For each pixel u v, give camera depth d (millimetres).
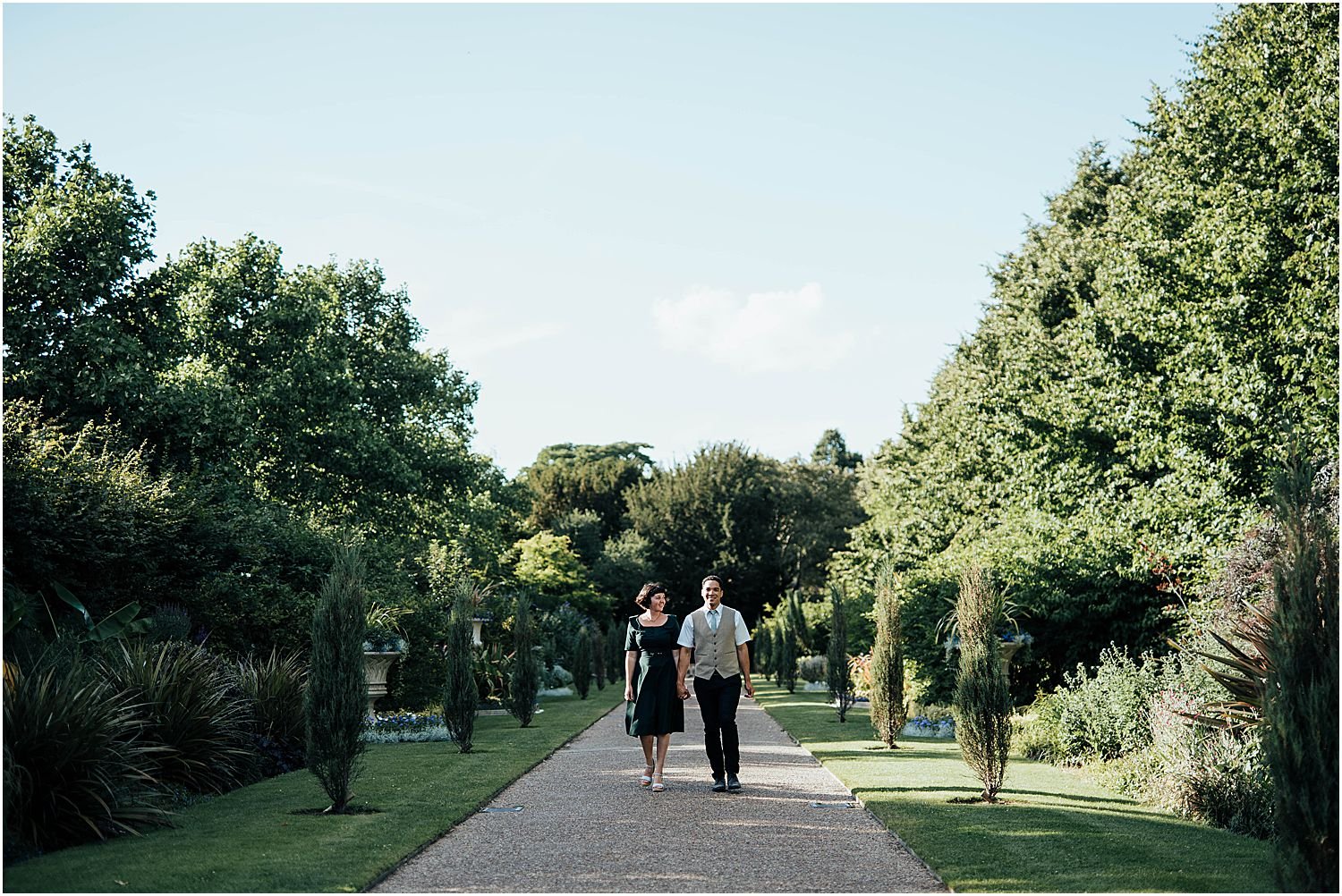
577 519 60188
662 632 9617
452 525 34750
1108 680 11836
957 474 32531
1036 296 31438
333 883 5793
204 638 14977
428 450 31312
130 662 10039
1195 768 8289
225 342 26281
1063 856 6516
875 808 8289
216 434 21578
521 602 18219
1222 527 16141
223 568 17062
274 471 27062
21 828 6766
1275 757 5711
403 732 15875
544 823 7859
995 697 8812
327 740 8328
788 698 28172
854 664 25016
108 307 21031
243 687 12164
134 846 6957
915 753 12977
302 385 26750
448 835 7406
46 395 19016
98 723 7602
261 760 11375
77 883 5797
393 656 17453
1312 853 5535
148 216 21891
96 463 14695
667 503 59781
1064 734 12117
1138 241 20672
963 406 31734
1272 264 17078
